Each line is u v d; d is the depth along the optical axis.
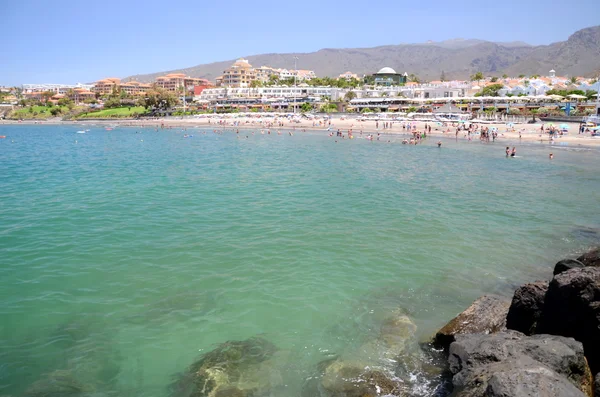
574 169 43.56
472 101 116.38
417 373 10.39
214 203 27.98
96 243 19.91
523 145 65.25
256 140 83.81
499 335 10.03
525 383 7.21
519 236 21.05
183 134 104.94
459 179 37.69
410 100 127.50
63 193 31.41
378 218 24.20
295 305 13.97
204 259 17.92
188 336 12.17
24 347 11.62
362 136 86.94
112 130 127.56
